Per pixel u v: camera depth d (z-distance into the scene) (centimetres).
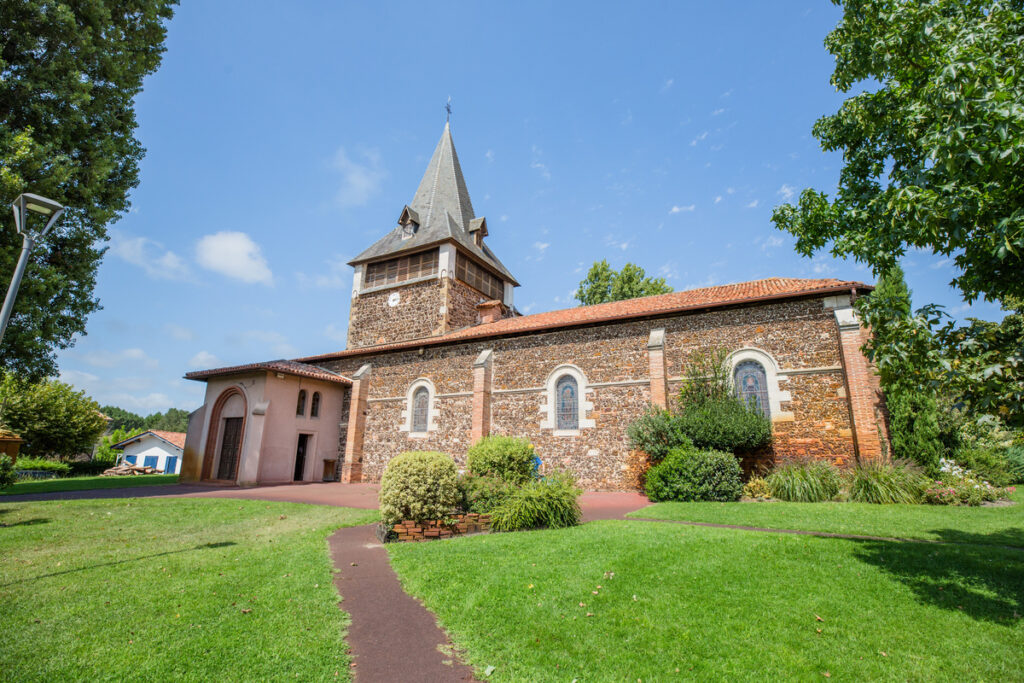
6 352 1295
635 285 3441
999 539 718
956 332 462
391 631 473
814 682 377
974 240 481
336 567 673
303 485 1844
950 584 539
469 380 1873
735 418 1252
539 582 576
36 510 1062
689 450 1235
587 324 1650
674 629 461
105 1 1538
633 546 697
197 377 2089
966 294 515
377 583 608
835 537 738
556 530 843
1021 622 453
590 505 1177
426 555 705
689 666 402
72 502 1181
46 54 1377
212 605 521
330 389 2214
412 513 849
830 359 1295
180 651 421
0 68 1244
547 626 472
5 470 1670
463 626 478
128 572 634
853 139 921
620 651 426
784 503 1057
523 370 1755
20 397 3309
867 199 925
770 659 409
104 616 491
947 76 453
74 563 674
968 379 436
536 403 1697
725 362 1414
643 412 1502
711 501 1141
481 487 955
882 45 661
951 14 602
